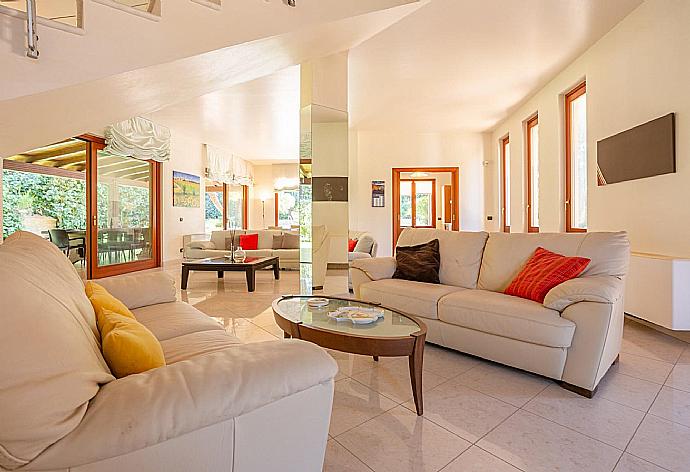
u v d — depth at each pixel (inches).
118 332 49.2
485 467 64.1
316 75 161.0
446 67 196.4
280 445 44.3
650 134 140.0
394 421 79.2
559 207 214.2
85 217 243.3
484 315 107.7
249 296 207.9
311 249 165.2
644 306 131.1
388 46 171.2
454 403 87.2
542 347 97.0
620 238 108.0
